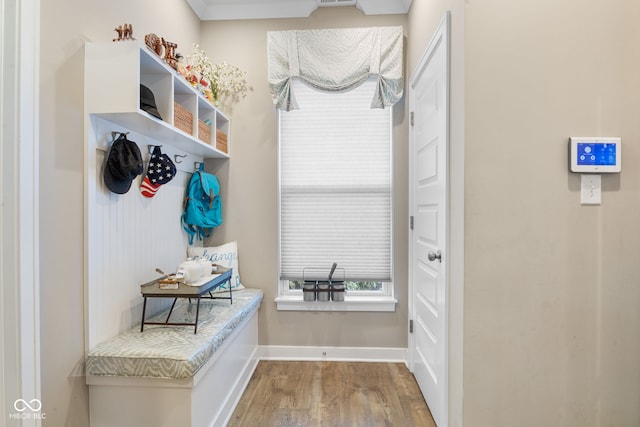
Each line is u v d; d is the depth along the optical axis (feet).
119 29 4.81
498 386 4.64
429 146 6.42
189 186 7.76
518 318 4.60
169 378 4.57
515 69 4.52
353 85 8.14
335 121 8.64
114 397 4.72
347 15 8.46
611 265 4.55
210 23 8.72
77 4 4.58
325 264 8.67
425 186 6.75
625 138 4.49
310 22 8.55
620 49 4.47
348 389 7.06
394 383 7.31
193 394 4.72
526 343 4.61
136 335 5.32
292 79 8.22
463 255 4.64
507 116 4.54
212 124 7.43
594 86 4.49
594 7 4.48
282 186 8.75
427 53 6.28
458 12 4.78
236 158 8.65
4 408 3.72
